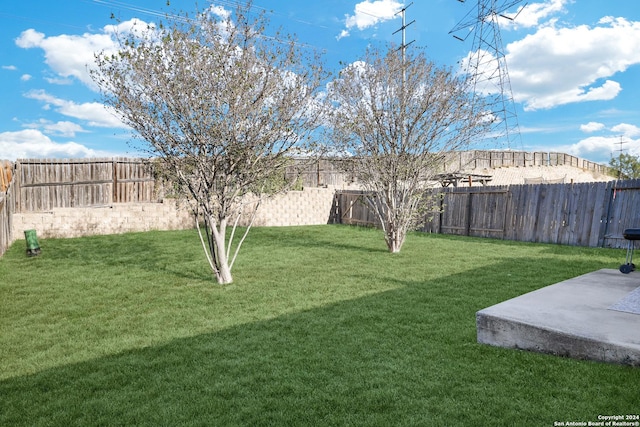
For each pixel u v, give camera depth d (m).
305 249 8.98
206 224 5.74
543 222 10.45
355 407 2.23
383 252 8.53
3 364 2.98
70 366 2.91
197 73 5.16
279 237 11.31
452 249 8.98
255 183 5.92
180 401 2.35
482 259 7.50
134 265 7.12
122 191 13.04
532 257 7.72
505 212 11.30
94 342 3.42
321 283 5.57
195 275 6.27
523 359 2.85
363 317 3.96
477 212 12.07
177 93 5.14
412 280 5.68
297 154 6.14
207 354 3.08
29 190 11.64
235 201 5.87
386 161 8.48
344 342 3.28
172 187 5.91
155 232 12.16
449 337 3.36
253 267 6.84
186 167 5.52
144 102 5.26
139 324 3.90
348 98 8.74
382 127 8.43
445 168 10.09
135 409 2.27
